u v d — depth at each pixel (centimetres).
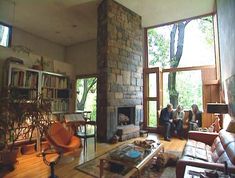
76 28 659
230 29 330
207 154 293
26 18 578
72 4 508
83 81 809
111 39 502
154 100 654
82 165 318
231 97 353
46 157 357
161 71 660
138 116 595
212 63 583
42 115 348
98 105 504
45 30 673
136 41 607
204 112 547
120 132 500
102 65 501
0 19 580
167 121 539
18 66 425
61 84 571
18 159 346
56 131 343
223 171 180
